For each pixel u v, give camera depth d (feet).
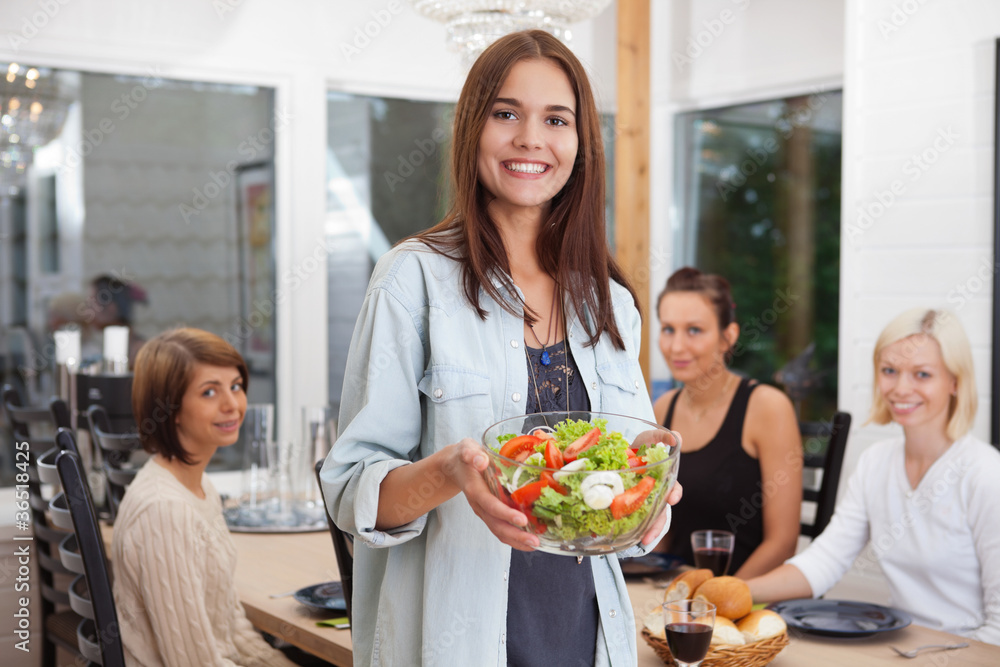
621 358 3.97
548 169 3.61
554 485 2.94
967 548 6.60
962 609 6.63
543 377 3.76
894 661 4.76
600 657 3.84
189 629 5.57
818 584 6.72
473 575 3.49
